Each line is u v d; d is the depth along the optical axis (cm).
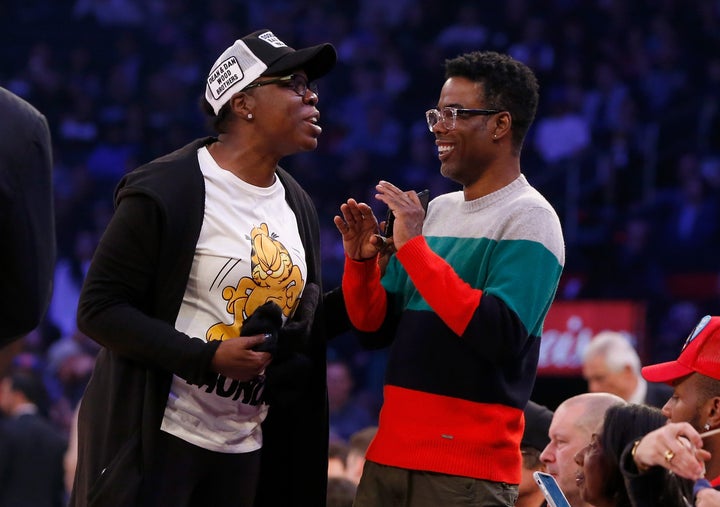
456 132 498
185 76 2111
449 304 462
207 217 478
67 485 1034
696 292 1588
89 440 481
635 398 916
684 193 1705
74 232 1867
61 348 1528
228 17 2238
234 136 495
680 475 371
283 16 2217
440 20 2195
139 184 469
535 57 2033
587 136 1869
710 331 430
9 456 1006
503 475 483
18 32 2238
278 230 499
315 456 518
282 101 488
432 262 468
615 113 1894
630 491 382
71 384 1497
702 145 1798
